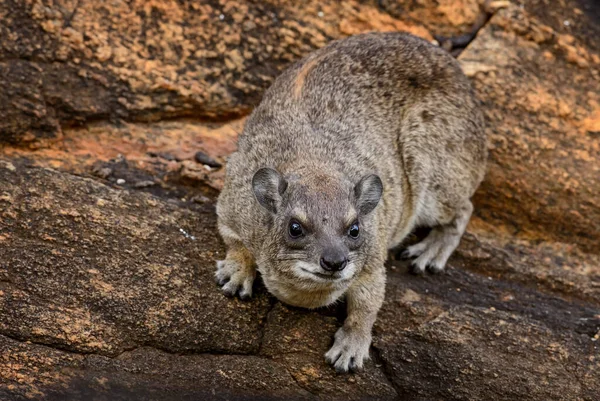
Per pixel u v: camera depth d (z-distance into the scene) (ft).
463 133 44.06
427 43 45.68
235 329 37.19
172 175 43.96
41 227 37.76
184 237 39.58
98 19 46.62
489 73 50.39
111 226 38.58
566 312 41.55
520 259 44.98
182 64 47.80
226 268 38.22
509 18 52.08
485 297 41.91
